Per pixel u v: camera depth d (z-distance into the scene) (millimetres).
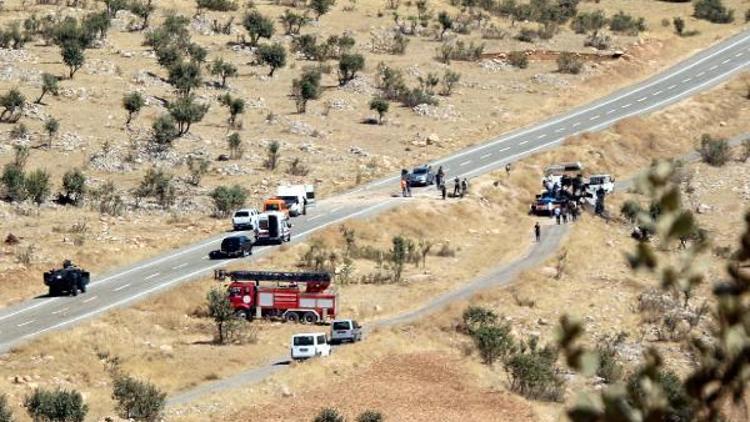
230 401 118500
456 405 120875
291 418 114125
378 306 161250
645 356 13023
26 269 168625
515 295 169375
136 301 156250
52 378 125750
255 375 129375
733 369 12414
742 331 12430
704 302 163125
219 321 143250
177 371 130125
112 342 138625
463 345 146000
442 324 154500
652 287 175875
